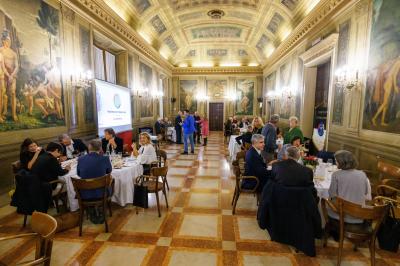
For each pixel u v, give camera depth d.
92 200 3.01
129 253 2.60
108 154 4.36
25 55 3.99
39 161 3.01
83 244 2.77
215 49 14.38
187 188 4.79
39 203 2.90
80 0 5.30
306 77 7.20
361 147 4.34
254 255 2.59
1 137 3.61
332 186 2.51
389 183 3.20
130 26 7.78
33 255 2.52
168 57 13.64
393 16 3.52
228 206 3.91
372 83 4.02
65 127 5.06
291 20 7.99
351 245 2.78
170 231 3.09
